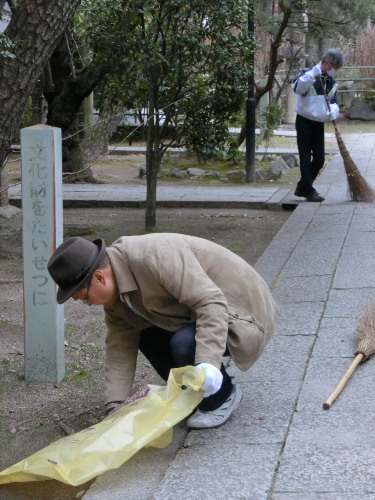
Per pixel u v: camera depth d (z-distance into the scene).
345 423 3.70
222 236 9.13
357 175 10.21
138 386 4.70
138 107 9.27
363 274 6.39
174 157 15.46
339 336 4.91
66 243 3.42
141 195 11.62
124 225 9.87
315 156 10.34
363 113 24.48
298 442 3.54
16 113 6.25
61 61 12.61
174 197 11.32
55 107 12.85
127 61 8.34
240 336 3.55
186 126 8.90
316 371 4.38
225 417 3.78
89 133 14.25
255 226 9.69
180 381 3.47
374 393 4.02
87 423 4.30
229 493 3.12
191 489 3.18
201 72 8.66
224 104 8.73
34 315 4.70
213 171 13.81
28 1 6.02
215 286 3.46
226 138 9.30
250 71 8.80
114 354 3.91
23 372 5.02
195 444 3.60
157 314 3.60
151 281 3.44
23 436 4.19
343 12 14.02
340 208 9.72
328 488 3.11
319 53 20.98
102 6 8.38
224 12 8.23
